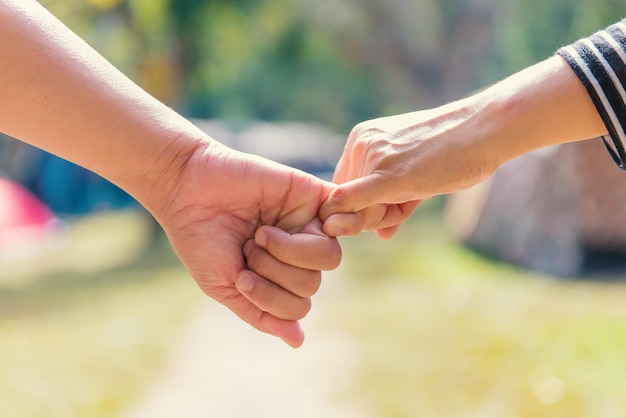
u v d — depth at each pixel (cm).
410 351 167
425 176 86
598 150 230
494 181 260
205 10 420
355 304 213
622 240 237
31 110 81
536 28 498
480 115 86
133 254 366
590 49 82
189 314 222
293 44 601
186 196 88
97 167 85
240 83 955
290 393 151
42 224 429
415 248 289
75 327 214
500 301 202
